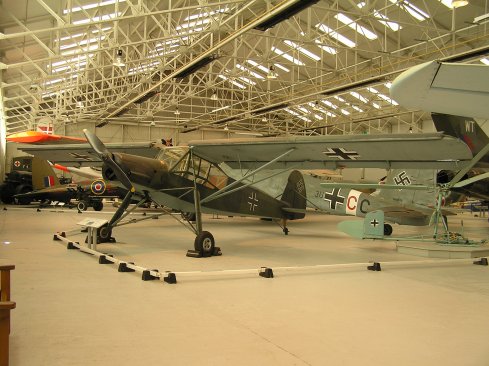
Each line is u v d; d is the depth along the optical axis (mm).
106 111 28641
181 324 3166
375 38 19359
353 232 7719
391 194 11859
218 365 2451
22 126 34625
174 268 5426
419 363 2559
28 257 5883
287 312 3564
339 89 18219
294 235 10180
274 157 7195
